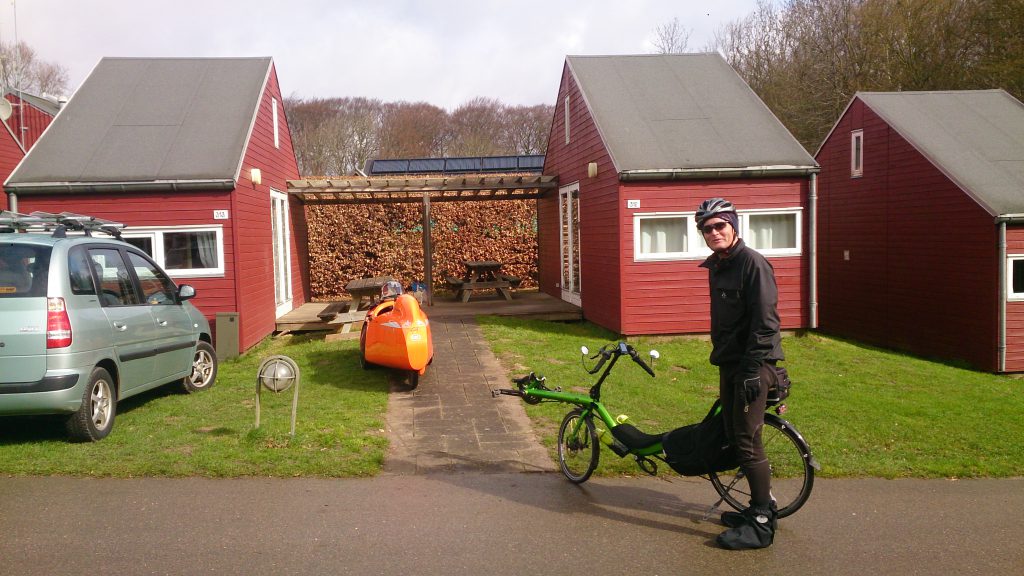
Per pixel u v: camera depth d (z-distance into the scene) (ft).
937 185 47.42
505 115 175.11
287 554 13.94
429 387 29.14
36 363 19.48
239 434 21.65
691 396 28.91
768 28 107.65
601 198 44.45
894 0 85.25
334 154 151.64
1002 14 72.95
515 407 26.13
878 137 53.93
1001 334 42.24
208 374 28.96
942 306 47.24
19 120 70.44
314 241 62.90
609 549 14.43
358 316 40.86
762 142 43.60
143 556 13.76
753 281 14.40
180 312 26.81
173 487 17.67
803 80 96.37
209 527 15.21
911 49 82.99
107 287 22.65
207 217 37.32
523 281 66.64
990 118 52.85
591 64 50.72
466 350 36.70
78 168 37.37
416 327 28.04
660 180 41.27
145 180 36.55
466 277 62.54
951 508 17.17
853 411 26.86
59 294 19.99
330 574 13.12
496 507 16.74
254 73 45.80
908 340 50.93
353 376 30.76
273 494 17.33
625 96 47.39
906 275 50.90
